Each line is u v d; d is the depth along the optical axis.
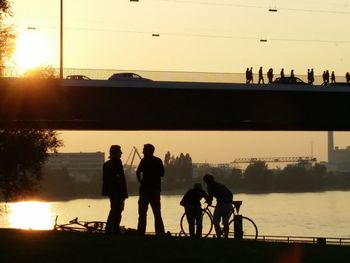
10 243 46.44
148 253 42.78
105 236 52.22
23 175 150.62
